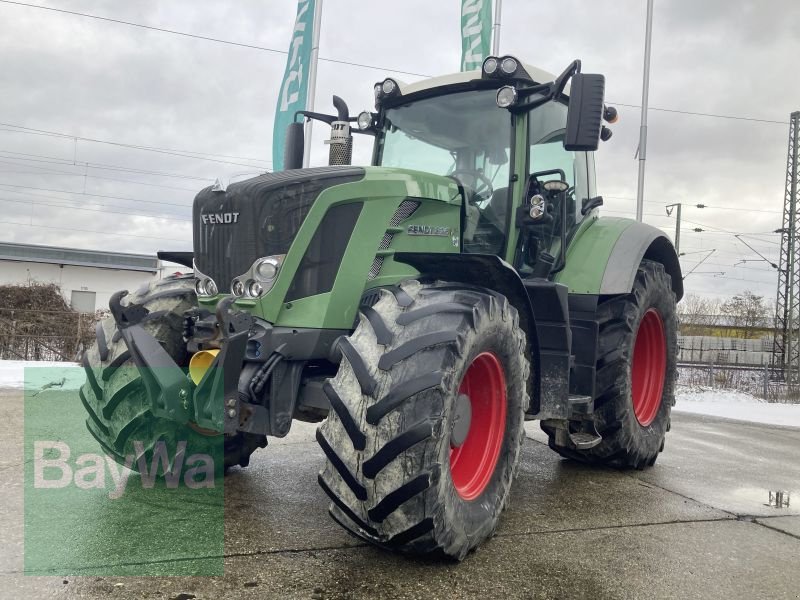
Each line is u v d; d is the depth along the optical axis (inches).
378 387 93.5
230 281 117.4
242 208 115.0
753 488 159.5
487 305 105.2
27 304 650.2
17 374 295.3
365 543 106.6
